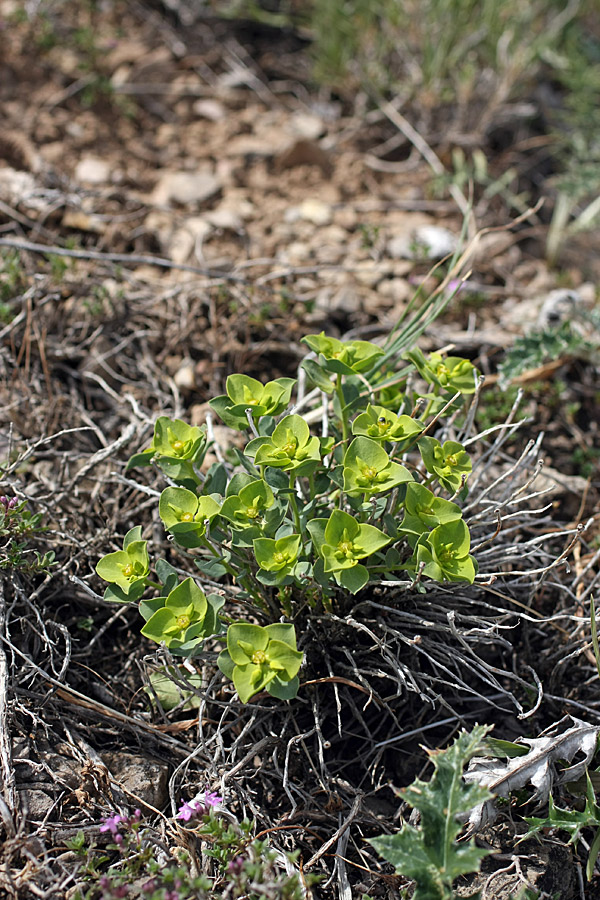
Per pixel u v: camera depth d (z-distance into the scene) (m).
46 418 0.86
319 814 0.74
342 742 0.77
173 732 0.76
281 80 1.25
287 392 0.74
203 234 0.99
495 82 1.20
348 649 0.77
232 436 0.87
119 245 0.98
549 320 0.96
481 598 0.81
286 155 1.11
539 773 0.74
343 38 1.20
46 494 0.83
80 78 1.15
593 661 0.80
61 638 0.79
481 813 0.73
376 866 0.73
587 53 1.26
